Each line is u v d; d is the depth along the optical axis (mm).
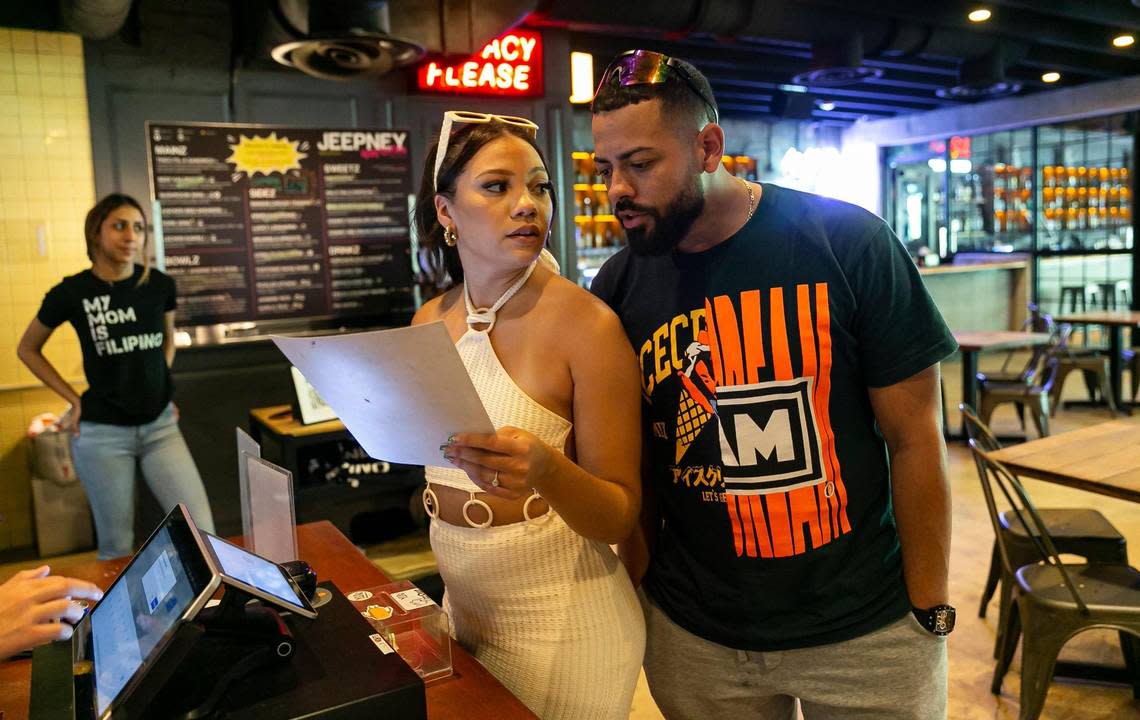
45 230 4125
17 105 4012
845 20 5715
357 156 4453
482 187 1098
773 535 1271
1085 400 6723
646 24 5055
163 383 3350
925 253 9961
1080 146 9180
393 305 4613
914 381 1251
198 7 4184
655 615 1438
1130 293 8977
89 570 1604
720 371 1283
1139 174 8719
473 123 1120
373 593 1288
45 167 4094
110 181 4137
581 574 1152
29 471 4203
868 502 1298
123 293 3223
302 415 3586
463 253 1172
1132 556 3504
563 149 5270
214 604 936
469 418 927
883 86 8977
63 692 934
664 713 1477
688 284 1309
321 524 1861
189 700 843
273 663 928
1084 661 2730
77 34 4066
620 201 1171
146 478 3355
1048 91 9086
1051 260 9586
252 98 4348
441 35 3998
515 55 4934
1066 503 4250
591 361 1110
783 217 1266
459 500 1163
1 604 1117
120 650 913
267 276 4309
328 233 4426
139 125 4148
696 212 1180
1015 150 9805
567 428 1143
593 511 1064
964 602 3176
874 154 11102
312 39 3279
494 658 1195
